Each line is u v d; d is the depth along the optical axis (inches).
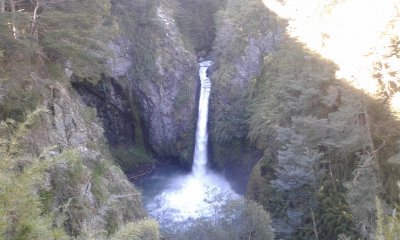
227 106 1273.4
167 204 1061.8
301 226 750.5
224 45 1376.7
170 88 1337.4
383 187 657.6
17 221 165.3
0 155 182.4
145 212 765.9
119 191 698.8
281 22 1259.8
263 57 1279.5
